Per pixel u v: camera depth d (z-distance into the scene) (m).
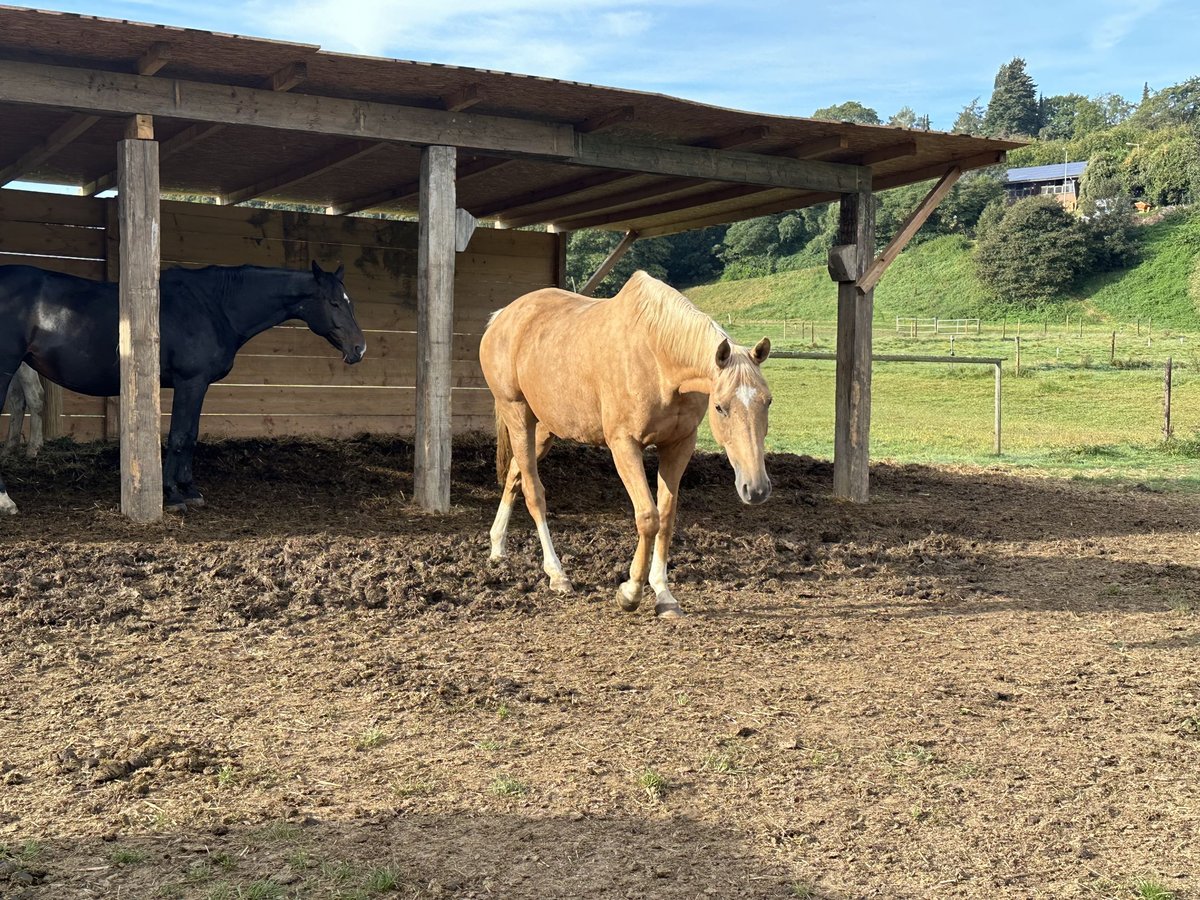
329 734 3.82
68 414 10.01
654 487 9.48
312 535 6.82
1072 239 64.12
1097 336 48.28
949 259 73.62
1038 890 2.80
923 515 9.10
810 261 77.56
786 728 4.00
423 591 5.81
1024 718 4.18
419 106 7.51
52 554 6.02
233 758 3.57
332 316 8.38
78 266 10.05
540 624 5.40
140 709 4.02
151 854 2.87
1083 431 18.38
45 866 2.79
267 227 11.03
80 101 6.36
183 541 6.50
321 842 2.97
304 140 8.30
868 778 3.53
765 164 8.84
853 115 122.12
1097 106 135.62
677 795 3.36
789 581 6.57
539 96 7.18
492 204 12.01
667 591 5.62
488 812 3.20
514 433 6.27
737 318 66.56
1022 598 6.34
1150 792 3.46
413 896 2.68
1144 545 8.20
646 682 4.51
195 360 7.70
